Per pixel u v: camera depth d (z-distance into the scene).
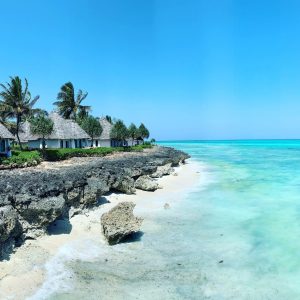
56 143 75.19
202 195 33.84
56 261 16.83
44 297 13.77
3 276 14.77
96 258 17.56
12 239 17.23
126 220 19.73
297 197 33.06
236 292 14.67
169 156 61.41
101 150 67.25
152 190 34.62
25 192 19.73
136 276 15.82
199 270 16.61
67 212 22.58
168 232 21.94
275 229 22.91
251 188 38.22
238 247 19.59
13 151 59.12
